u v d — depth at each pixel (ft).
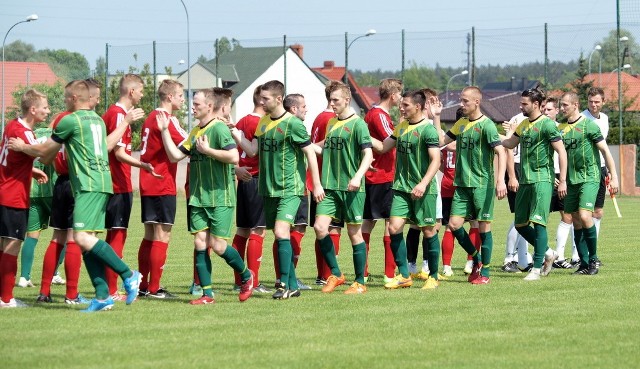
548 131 51.78
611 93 184.85
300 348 32.71
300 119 47.65
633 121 172.86
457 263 63.98
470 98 51.08
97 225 40.93
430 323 37.65
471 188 51.37
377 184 51.98
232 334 35.32
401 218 49.11
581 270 55.36
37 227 51.57
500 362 30.55
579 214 55.11
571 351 32.22
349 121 47.09
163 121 44.37
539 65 193.16
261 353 31.86
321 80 240.12
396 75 180.34
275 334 35.35
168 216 46.32
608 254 66.39
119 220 46.11
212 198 43.55
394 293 47.34
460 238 51.67
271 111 45.57
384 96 52.34
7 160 42.01
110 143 42.55
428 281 49.78
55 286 52.44
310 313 40.47
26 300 45.57
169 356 31.35
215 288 51.11
